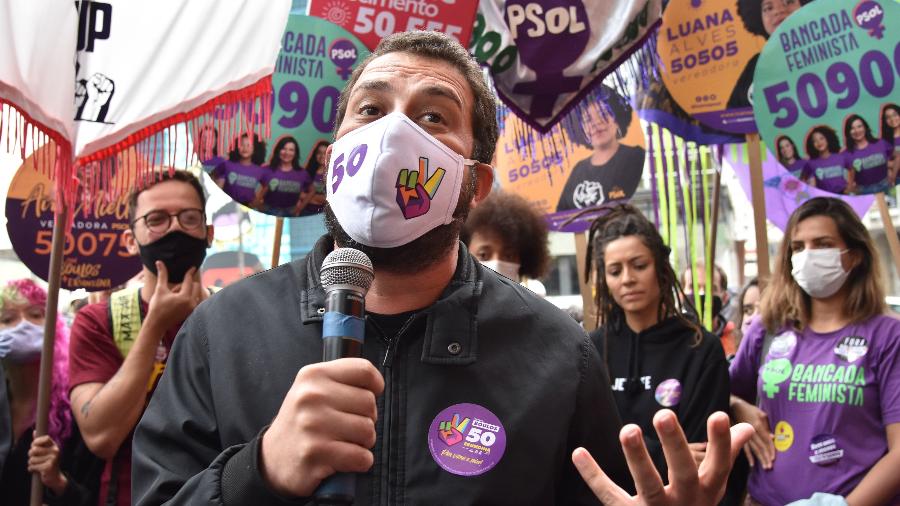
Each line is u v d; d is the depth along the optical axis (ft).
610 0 10.36
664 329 9.12
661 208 16.19
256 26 7.93
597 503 4.11
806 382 8.31
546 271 11.39
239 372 3.87
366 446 2.78
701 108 11.50
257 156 9.12
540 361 4.11
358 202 3.76
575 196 12.80
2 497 9.05
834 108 10.01
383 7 9.52
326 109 9.40
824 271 8.32
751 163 11.06
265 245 49.16
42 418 7.73
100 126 7.20
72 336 8.11
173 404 3.95
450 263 4.26
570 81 10.36
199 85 7.63
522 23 10.39
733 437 3.27
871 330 8.11
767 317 9.08
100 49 7.23
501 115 12.68
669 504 3.16
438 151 3.87
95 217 10.28
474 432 3.77
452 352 3.93
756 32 11.25
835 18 10.03
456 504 3.60
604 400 4.31
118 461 7.60
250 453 2.97
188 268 8.02
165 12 7.52
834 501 7.27
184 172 8.20
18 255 10.00
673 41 11.72
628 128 12.67
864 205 15.05
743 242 22.65
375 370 2.82
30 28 6.74
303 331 3.96
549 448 3.85
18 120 6.64
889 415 7.71
